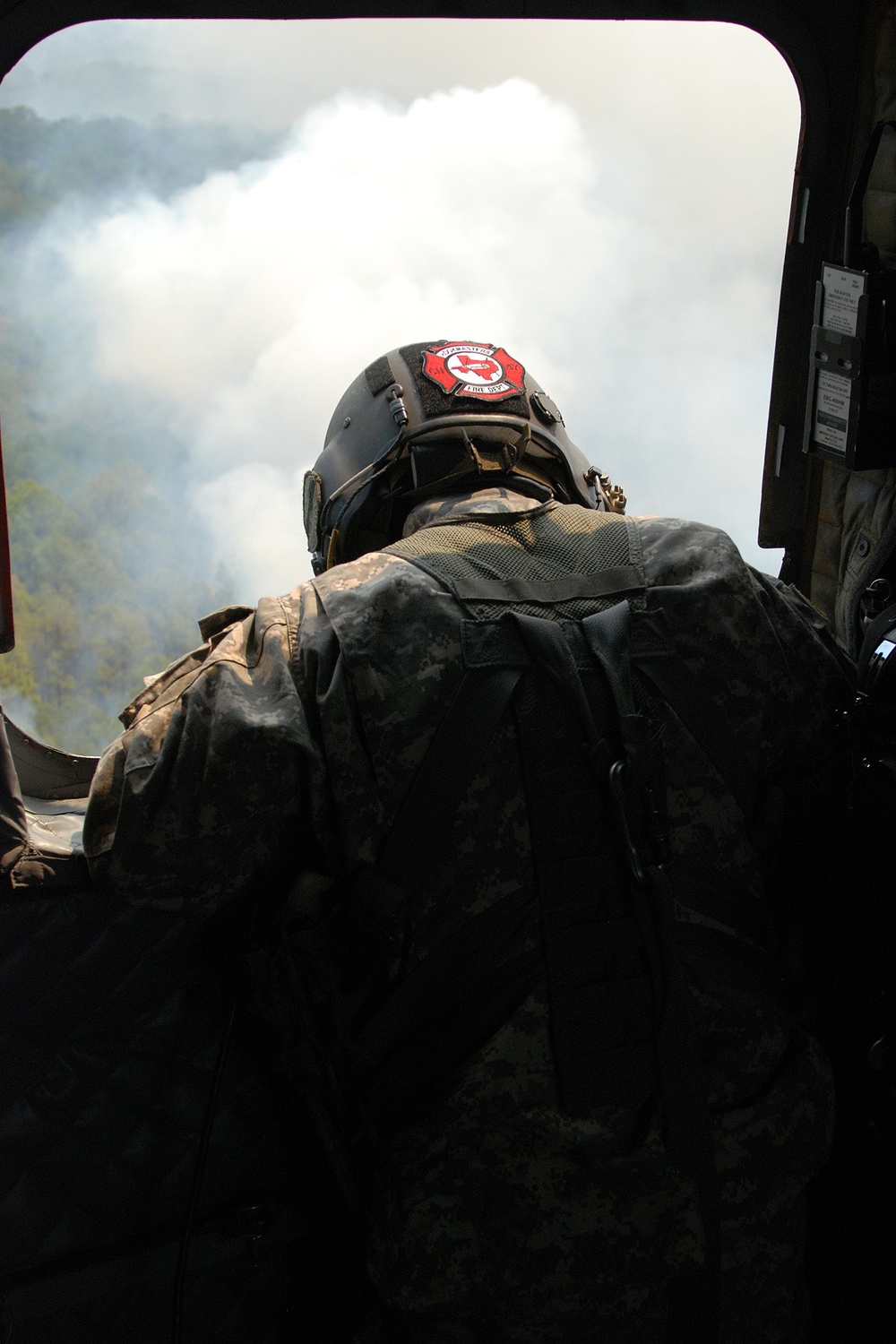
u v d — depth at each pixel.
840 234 1.59
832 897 1.24
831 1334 1.33
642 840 1.00
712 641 1.06
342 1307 1.25
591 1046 0.96
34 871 1.16
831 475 1.65
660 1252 0.97
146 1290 1.25
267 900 1.09
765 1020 1.06
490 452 1.27
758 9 1.46
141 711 1.06
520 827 0.98
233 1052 1.26
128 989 1.21
